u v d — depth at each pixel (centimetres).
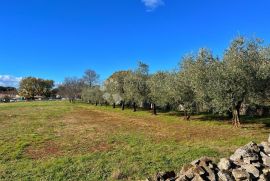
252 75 2888
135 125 3741
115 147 2147
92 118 5012
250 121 3566
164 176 1154
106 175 1416
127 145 2211
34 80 18650
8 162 1783
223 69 3012
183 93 4134
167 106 6297
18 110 7556
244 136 2509
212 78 3094
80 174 1438
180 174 1145
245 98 3070
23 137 2806
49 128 3569
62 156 1902
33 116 5581
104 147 2172
